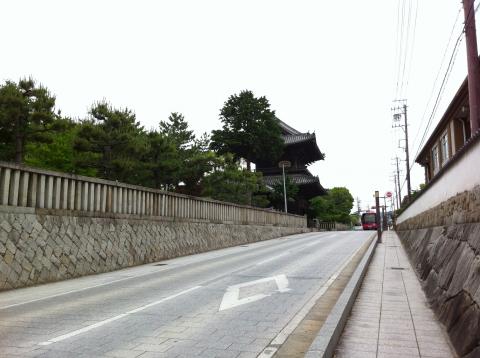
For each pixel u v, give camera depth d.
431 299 8.22
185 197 23.02
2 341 5.81
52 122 16.16
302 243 27.17
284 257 18.05
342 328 6.29
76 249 14.00
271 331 6.25
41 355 5.17
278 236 40.47
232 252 22.47
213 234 26.08
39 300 9.29
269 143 51.50
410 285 10.38
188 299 8.86
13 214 11.66
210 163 30.39
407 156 43.09
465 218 8.15
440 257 9.13
